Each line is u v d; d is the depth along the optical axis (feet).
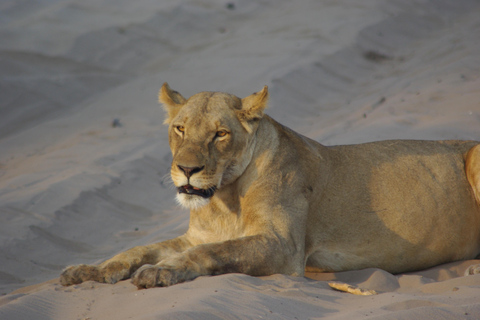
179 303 16.98
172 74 79.41
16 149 61.21
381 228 26.25
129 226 42.50
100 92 76.74
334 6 99.14
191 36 93.30
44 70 79.82
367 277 24.36
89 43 86.53
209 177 22.71
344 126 57.82
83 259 36.63
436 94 61.41
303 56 80.48
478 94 57.72
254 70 76.79
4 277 33.91
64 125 66.69
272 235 23.39
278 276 21.84
